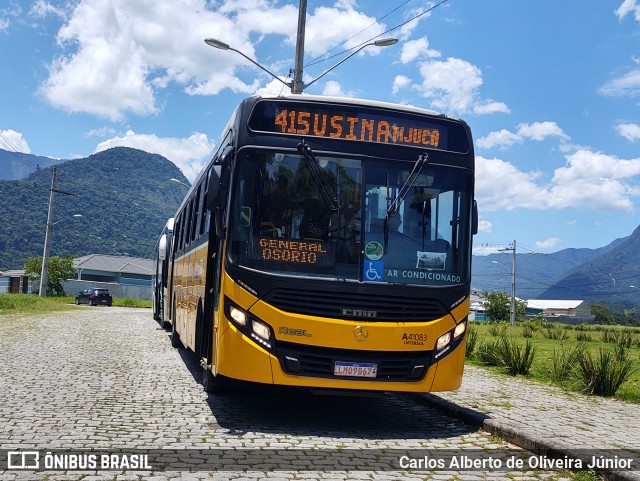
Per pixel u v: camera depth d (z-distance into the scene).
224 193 8.45
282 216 8.14
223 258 8.23
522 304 93.56
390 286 8.12
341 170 8.35
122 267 106.19
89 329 25.14
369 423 8.77
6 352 15.70
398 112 8.67
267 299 7.90
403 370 8.13
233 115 9.11
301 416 8.98
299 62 20.58
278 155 8.30
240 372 7.88
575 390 11.95
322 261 8.09
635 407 10.23
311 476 6.00
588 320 137.88
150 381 11.52
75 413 8.42
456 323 8.40
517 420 8.52
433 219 8.52
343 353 7.93
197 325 11.31
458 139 8.90
